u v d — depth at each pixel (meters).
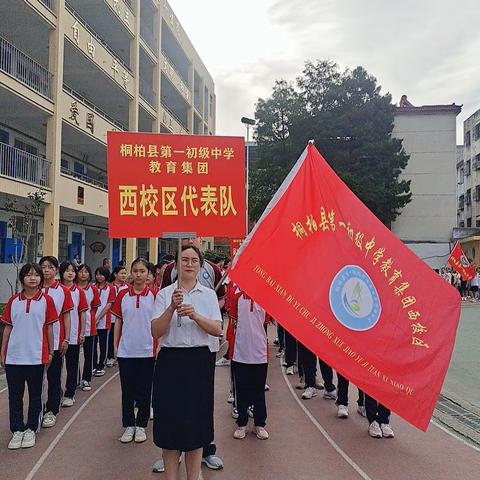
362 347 4.36
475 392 8.26
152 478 4.56
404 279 4.67
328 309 4.35
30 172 15.99
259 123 32.53
